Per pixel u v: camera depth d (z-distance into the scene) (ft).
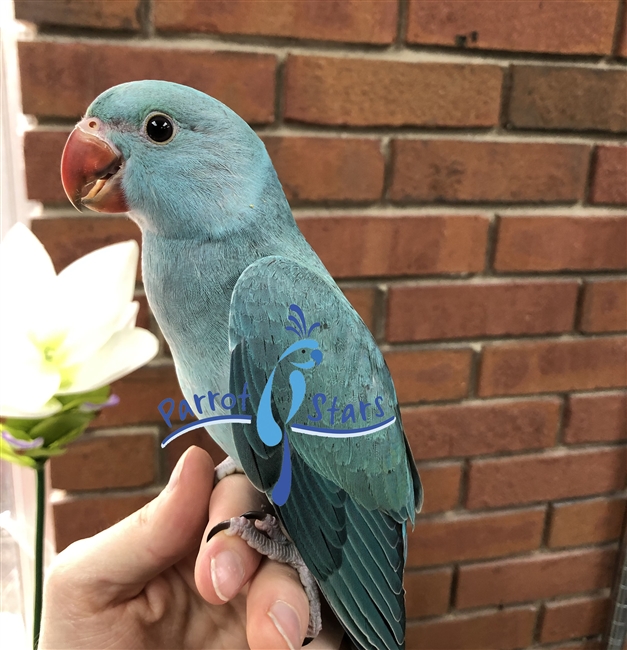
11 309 1.42
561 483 3.37
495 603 3.49
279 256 1.73
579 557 3.55
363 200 2.69
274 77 2.47
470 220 2.83
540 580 3.51
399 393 2.97
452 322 2.94
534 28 2.66
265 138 2.52
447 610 3.43
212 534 1.83
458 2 2.55
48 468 2.64
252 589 1.74
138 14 2.28
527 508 3.37
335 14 2.45
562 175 2.90
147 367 2.65
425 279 2.89
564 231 2.97
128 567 1.99
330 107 2.54
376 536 1.86
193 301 1.73
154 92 1.63
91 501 2.72
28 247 1.51
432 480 3.15
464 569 3.37
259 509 1.98
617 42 2.78
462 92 2.67
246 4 2.36
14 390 1.34
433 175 2.73
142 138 1.63
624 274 3.14
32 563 2.82
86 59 2.26
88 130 1.65
